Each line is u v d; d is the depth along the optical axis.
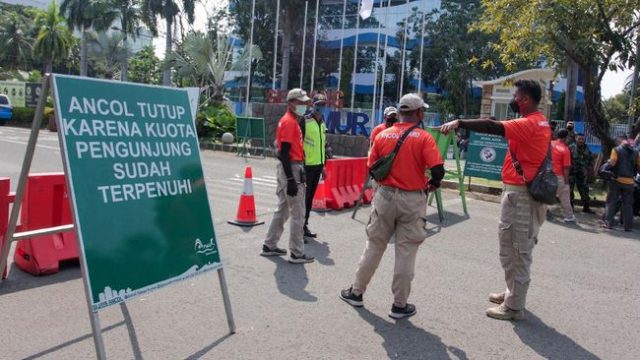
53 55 43.69
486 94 26.03
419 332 4.45
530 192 4.54
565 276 6.41
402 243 4.64
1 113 29.52
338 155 18.42
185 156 4.07
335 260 6.42
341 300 5.08
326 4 44.62
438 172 4.51
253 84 43.88
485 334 4.49
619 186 9.66
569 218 10.20
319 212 9.41
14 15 54.28
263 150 19.05
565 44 12.79
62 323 4.27
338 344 4.13
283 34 37.31
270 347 4.02
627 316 5.13
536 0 12.03
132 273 3.53
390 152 4.55
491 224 9.27
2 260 4.41
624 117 28.94
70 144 3.33
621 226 10.16
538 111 4.70
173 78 37.03
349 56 41.44
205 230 4.12
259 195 10.89
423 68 37.81
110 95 3.64
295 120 6.00
